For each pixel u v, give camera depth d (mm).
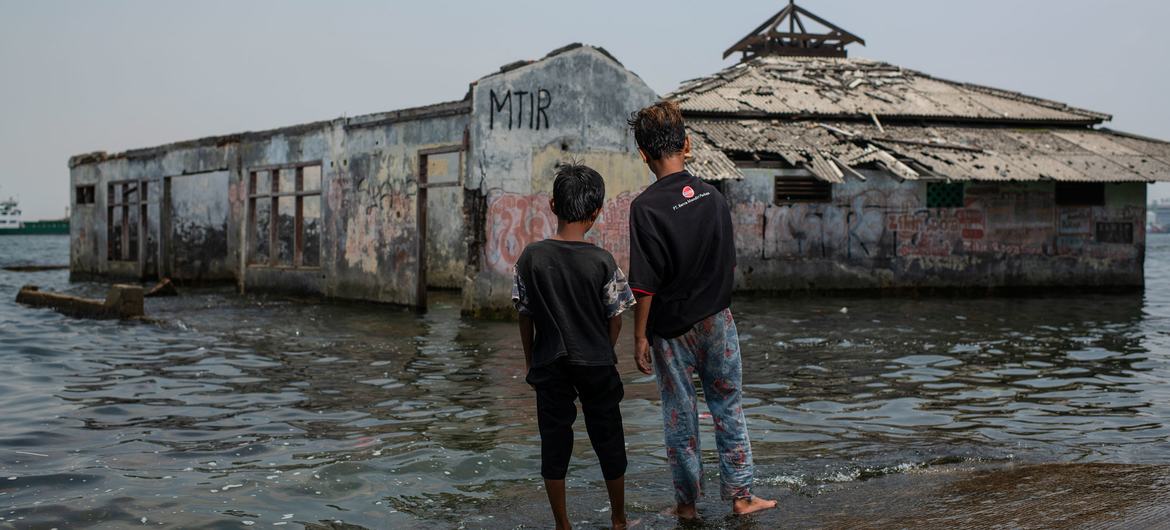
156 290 16469
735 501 3426
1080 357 8258
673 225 3328
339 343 9414
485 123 12367
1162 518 2779
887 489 3615
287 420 5426
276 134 17453
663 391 3469
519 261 3414
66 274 26703
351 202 15469
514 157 12500
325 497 3779
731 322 3471
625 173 13297
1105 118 22172
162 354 8516
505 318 12359
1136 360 8062
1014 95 23297
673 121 3453
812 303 15289
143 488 3920
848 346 9047
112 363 7910
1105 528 2717
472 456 4422
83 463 4367
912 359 8109
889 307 14344
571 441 3314
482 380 6941
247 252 18203
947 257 18406
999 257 18672
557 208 3426
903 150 18781
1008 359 8117
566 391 3312
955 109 21641
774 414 5551
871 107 21172
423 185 13812
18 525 3393
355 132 15367
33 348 8820
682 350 3430
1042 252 18891
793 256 17656
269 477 4090
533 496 3756
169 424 5324
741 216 17453
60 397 6238
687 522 3307
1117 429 5086
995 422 5305
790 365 7723
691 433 3422
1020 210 18766
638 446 4645
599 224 13016
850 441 4766
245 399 6160
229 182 18875
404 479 4043
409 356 8383
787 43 25547
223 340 9672
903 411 5652
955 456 4289
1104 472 3691
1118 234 19250
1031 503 3139
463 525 3371
